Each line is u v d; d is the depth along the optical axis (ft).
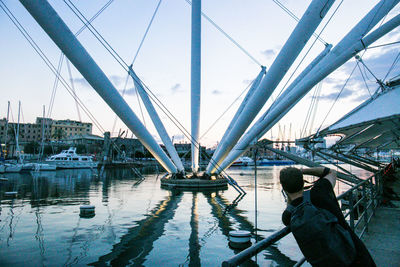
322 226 5.99
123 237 33.22
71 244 30.42
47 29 44.27
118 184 99.76
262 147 35.29
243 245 30.01
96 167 201.57
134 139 314.55
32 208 51.75
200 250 28.76
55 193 73.56
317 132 33.17
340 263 5.84
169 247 29.60
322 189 6.72
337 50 48.32
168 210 50.75
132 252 28.09
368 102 32.40
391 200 34.22
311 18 45.32
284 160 326.65
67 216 44.65
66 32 45.34
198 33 103.86
